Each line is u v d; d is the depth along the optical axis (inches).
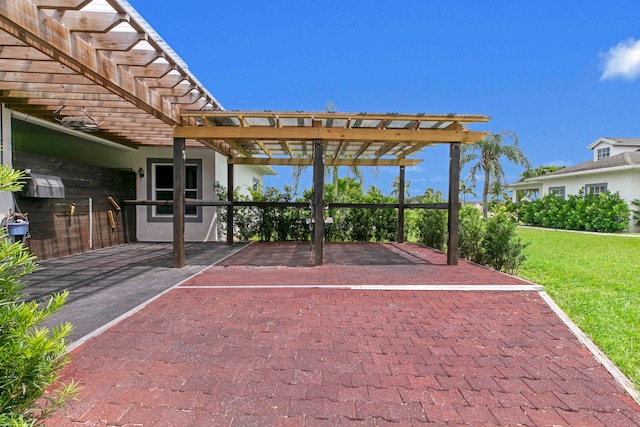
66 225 289.0
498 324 142.5
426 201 380.5
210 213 399.9
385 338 128.7
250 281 200.1
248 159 380.8
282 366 107.8
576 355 118.3
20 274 62.4
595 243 451.8
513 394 95.7
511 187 1013.8
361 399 92.1
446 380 101.9
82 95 212.1
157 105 207.3
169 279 204.7
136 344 119.6
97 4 162.1
